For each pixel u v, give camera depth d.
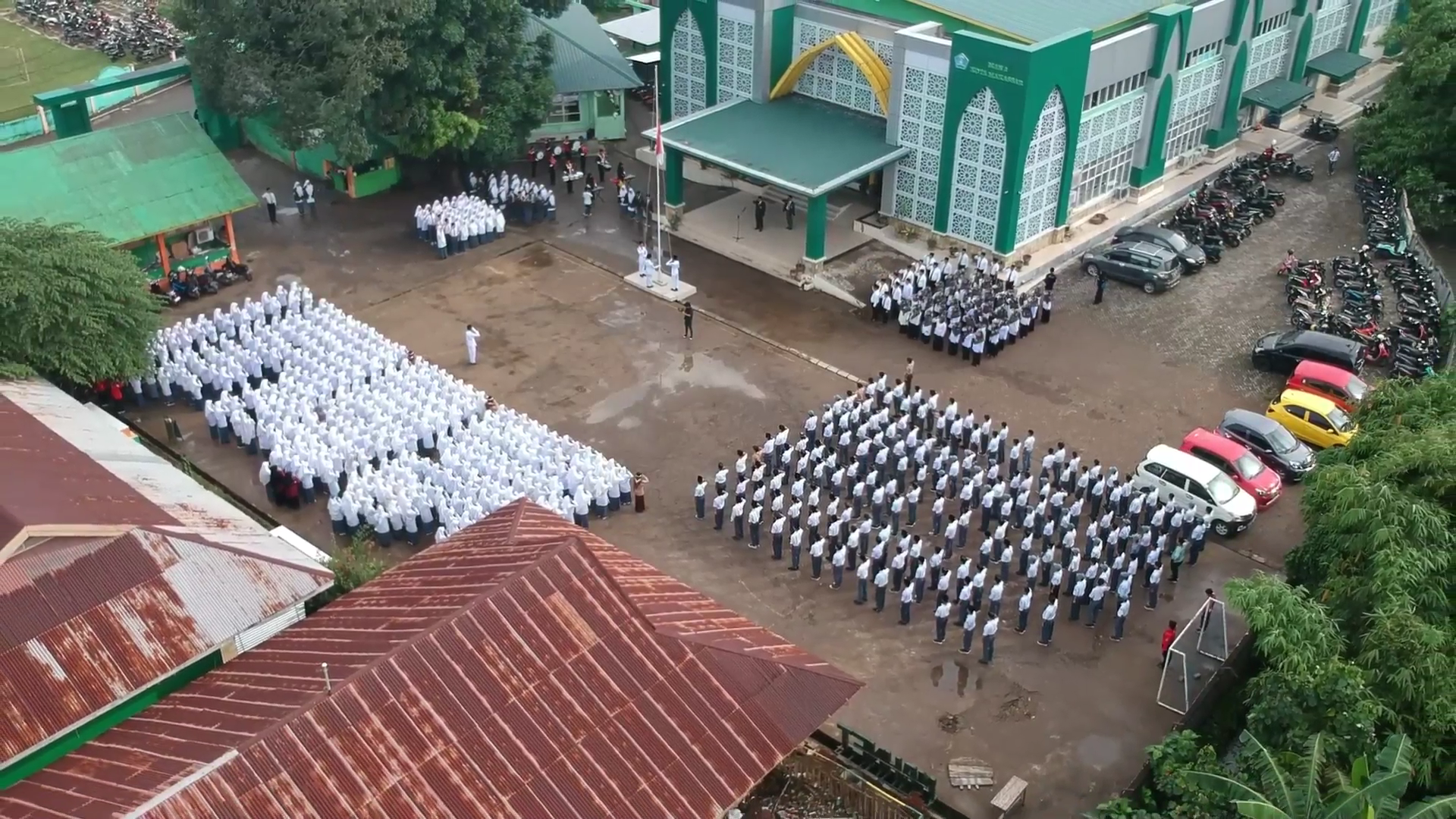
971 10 50.00
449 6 49.72
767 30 52.56
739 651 23.89
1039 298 46.25
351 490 34.88
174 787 19.44
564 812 20.67
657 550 35.00
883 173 52.16
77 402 36.19
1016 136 46.38
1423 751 23.44
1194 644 30.72
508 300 47.50
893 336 45.69
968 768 28.11
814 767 26.41
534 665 22.20
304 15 49.12
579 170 57.72
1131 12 51.62
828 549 34.56
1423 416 29.50
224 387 40.53
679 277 49.53
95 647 24.66
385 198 55.81
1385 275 49.84
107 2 82.69
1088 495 36.00
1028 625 32.59
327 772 20.03
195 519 29.02
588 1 70.56
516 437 37.06
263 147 59.69
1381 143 55.91
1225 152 60.09
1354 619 26.36
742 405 41.38
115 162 46.31
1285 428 39.03
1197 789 23.34
